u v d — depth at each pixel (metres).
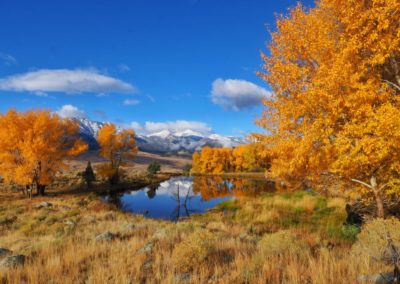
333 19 9.34
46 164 33.03
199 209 29.39
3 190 40.16
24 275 6.79
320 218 17.91
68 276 6.42
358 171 9.44
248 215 20.89
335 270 5.63
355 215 12.91
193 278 5.88
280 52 10.02
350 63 8.14
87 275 6.49
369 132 7.70
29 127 32.69
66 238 11.60
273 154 10.50
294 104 9.32
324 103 8.45
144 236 11.23
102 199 36.44
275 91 10.15
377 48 7.84
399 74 8.76
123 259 7.41
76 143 34.72
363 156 7.65
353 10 8.08
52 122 32.53
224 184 57.94
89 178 46.19
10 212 22.34
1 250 9.47
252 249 8.55
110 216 21.25
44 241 11.09
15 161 32.72
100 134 47.84
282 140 9.56
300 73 9.05
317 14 9.62
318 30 8.94
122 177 60.84
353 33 8.47
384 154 7.36
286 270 6.02
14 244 11.84
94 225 16.47
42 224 18.25
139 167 129.25
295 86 9.48
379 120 7.36
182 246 7.18
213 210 26.61
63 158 34.34
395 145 7.25
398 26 8.05
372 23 8.10
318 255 7.36
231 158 99.38
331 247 9.40
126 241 9.92
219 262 7.11
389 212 10.42
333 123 8.36
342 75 7.87
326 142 8.16
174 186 55.66
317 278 5.23
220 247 8.61
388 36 7.79
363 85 7.79
